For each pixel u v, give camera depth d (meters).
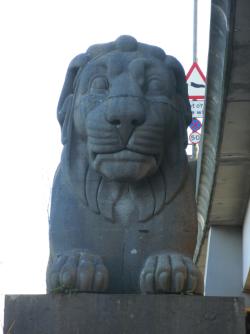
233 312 3.89
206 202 8.87
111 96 4.18
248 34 5.68
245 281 9.05
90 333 3.89
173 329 3.88
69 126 4.46
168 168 4.40
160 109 4.24
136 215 4.36
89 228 4.35
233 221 9.48
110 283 4.27
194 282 4.04
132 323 3.90
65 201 4.40
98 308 3.92
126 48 4.43
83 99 4.32
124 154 4.12
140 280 4.08
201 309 3.90
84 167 4.41
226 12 5.53
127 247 4.32
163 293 3.99
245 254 8.97
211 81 6.66
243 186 8.21
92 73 4.36
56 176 4.48
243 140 7.21
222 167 7.74
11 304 3.95
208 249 9.63
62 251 4.32
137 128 4.14
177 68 4.50
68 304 3.94
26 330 3.92
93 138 4.17
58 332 3.91
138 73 4.29
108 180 4.38
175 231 4.34
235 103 6.58
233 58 5.96
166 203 4.37
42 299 3.95
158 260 4.11
